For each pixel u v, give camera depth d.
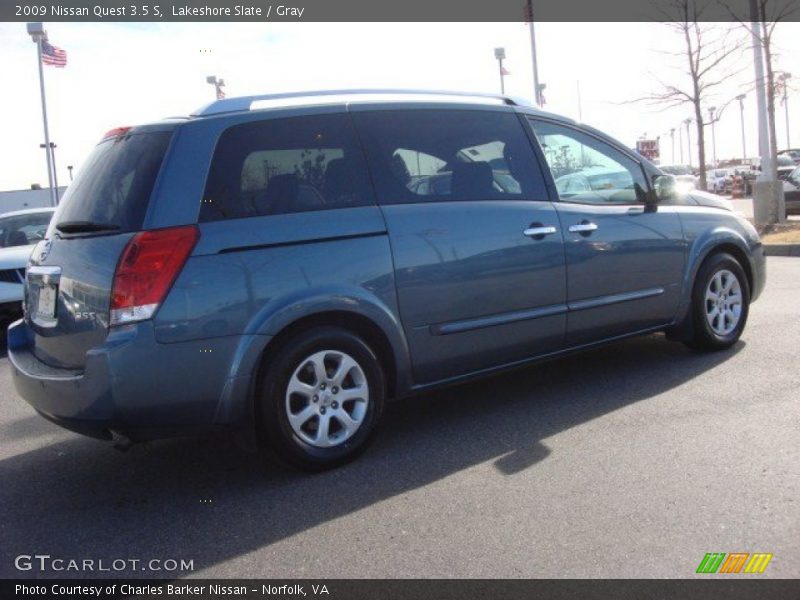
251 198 3.90
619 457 4.04
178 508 3.77
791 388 4.95
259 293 3.79
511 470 3.97
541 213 4.82
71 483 4.18
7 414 5.66
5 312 8.26
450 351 4.48
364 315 4.10
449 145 4.62
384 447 4.43
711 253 5.83
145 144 3.92
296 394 3.98
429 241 4.33
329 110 4.26
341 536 3.37
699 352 5.99
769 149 15.73
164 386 3.61
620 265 5.18
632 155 5.55
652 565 2.98
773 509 3.37
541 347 4.91
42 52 26.11
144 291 3.55
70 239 3.92
